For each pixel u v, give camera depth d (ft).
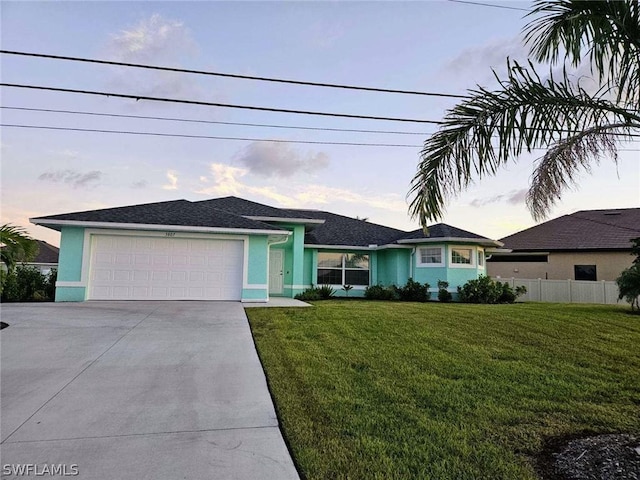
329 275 62.44
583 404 15.20
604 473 10.07
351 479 9.92
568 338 27.07
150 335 25.11
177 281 41.83
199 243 42.50
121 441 11.82
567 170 15.06
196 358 20.58
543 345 24.99
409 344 24.50
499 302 56.44
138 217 41.78
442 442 11.90
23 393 15.52
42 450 11.18
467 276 58.03
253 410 14.32
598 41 13.62
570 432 12.73
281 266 58.34
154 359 20.29
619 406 15.02
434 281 58.34
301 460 10.78
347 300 54.34
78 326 27.22
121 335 24.94
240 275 43.11
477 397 15.75
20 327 26.66
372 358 21.13
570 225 81.35
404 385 17.01
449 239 56.18
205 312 34.09
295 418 13.57
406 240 59.16
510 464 10.63
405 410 14.33
